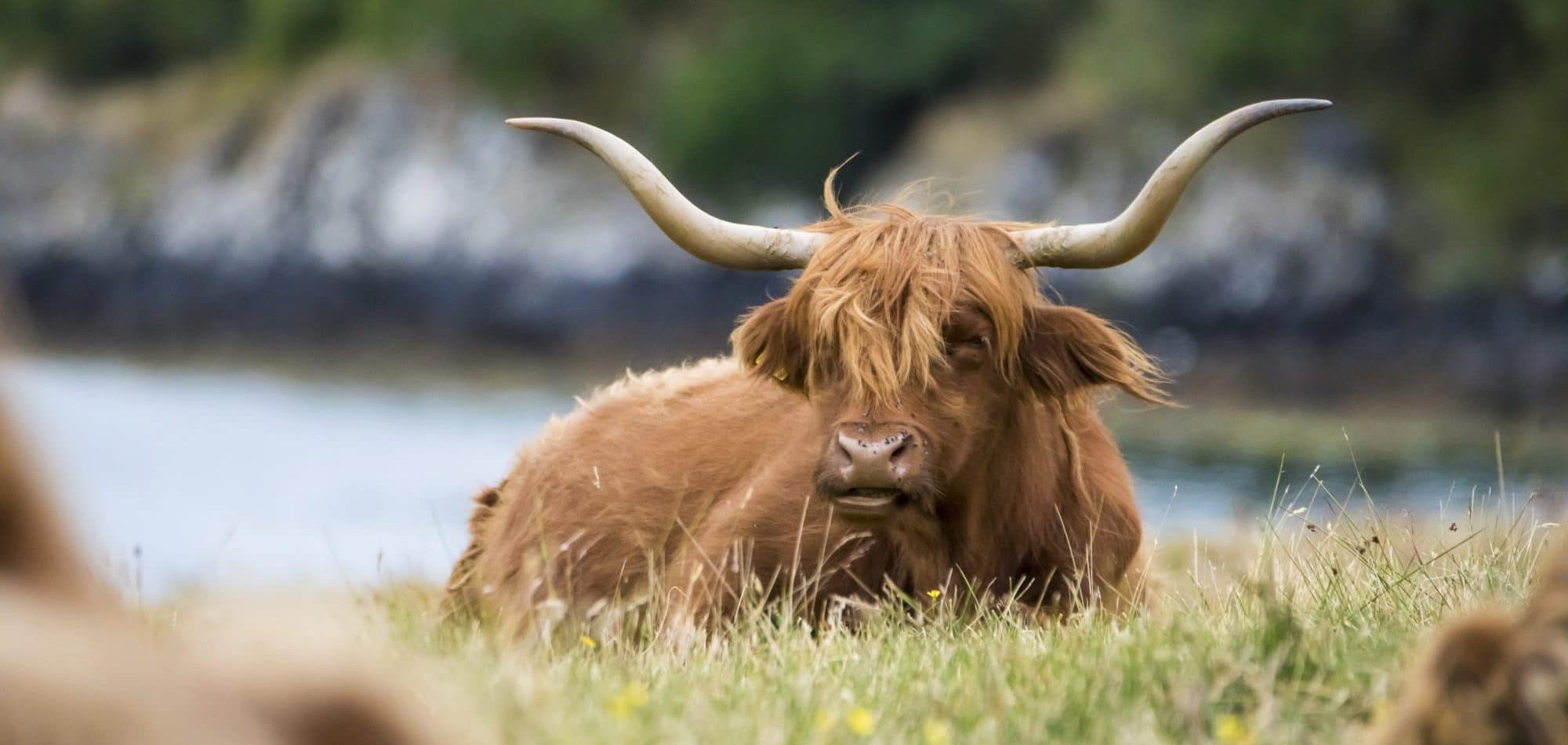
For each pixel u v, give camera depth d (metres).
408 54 199.75
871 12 192.00
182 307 190.75
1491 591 14.41
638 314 169.00
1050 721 10.34
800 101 191.50
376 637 13.55
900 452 16.55
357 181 190.62
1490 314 136.00
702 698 11.27
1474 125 147.88
